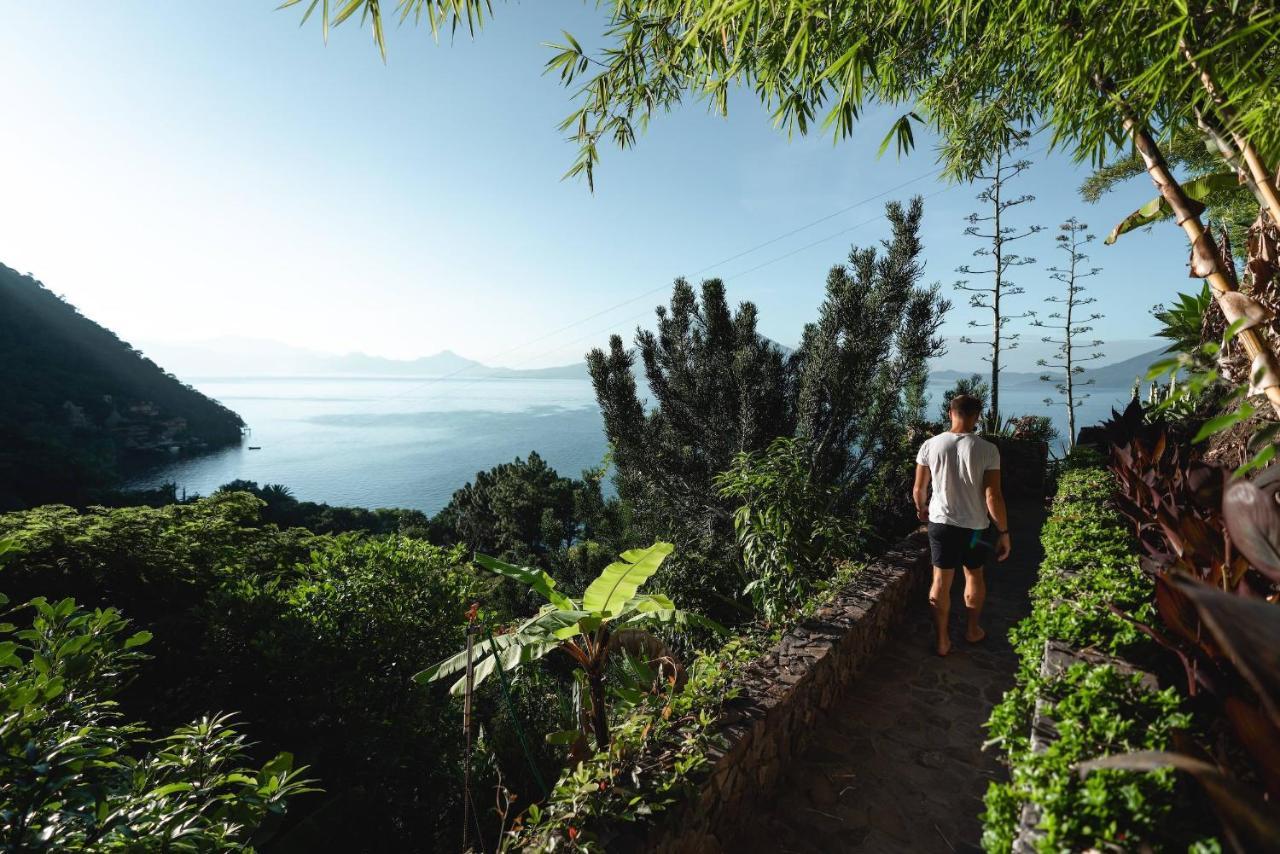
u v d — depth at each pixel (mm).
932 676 3836
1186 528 1691
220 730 2521
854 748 3184
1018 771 1470
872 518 6953
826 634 3561
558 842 1986
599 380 8773
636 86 3281
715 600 5949
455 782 5926
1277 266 2660
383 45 2322
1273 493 976
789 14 2344
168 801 2012
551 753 4840
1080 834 1213
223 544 10039
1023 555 6207
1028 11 2320
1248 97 1645
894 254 6965
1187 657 1435
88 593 7328
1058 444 10391
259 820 2305
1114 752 1394
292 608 6668
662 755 2432
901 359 7176
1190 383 1031
